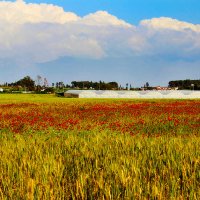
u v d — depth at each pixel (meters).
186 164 9.62
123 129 22.88
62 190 7.81
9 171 9.25
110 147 12.63
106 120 31.84
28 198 7.23
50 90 196.75
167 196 7.51
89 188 8.09
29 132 21.56
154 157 10.89
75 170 9.57
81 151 11.69
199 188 7.82
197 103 63.94
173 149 12.03
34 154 11.48
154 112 39.41
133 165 9.27
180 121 29.59
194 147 12.59
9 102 71.19
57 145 13.68
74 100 85.31
